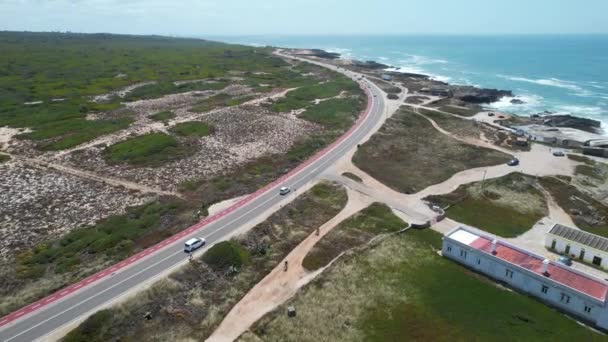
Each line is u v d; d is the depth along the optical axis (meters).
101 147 102.19
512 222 70.75
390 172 90.38
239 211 70.00
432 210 73.44
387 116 135.88
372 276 55.03
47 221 67.50
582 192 83.31
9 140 105.56
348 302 49.91
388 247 61.78
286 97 160.62
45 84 169.50
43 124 118.94
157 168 90.62
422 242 63.94
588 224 70.94
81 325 43.53
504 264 53.34
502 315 48.28
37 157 94.75
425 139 115.44
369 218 70.06
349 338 44.47
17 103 140.62
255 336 44.22
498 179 87.69
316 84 191.62
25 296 48.38
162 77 195.00
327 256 59.25
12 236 62.81
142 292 48.72
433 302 50.38
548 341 44.44
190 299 49.56
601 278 55.22
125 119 126.62
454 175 90.25
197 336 44.19
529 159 101.56
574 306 48.06
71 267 54.44
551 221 71.69
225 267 55.00
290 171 89.44
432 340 44.56
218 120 127.12
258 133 116.12
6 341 41.41
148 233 63.00
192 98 158.12
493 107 169.00
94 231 63.91
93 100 151.12
